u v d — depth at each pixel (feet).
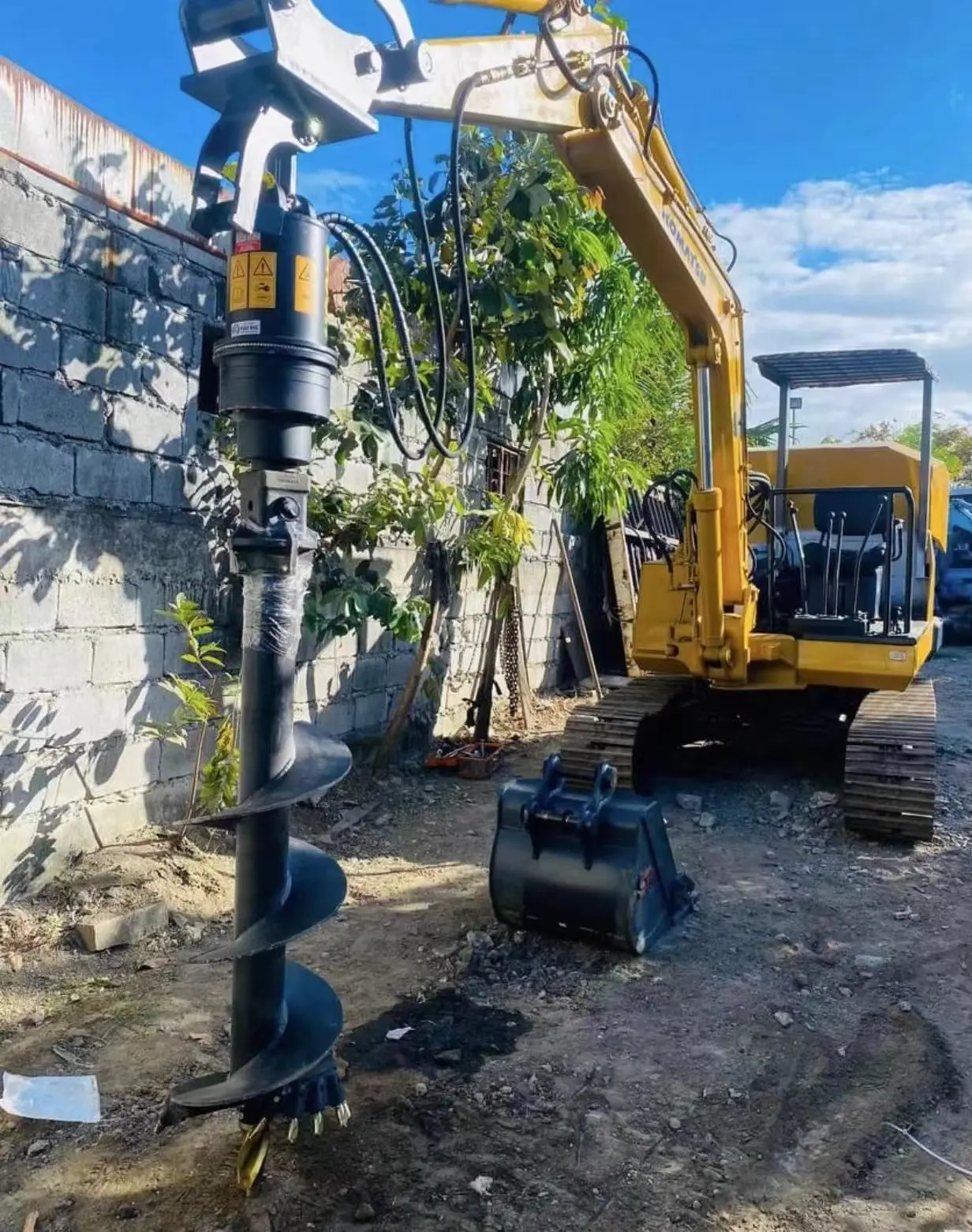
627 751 21.43
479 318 22.84
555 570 35.32
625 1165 9.61
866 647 20.98
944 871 17.92
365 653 23.44
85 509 15.42
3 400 13.96
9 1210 8.75
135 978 13.12
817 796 21.83
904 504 25.22
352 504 21.43
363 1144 9.73
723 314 18.89
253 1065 8.55
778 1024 12.37
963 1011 12.82
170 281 16.93
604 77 13.38
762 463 26.43
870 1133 10.24
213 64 8.11
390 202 22.11
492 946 14.30
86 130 15.24
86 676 15.51
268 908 8.59
